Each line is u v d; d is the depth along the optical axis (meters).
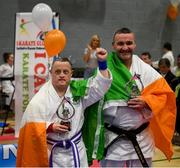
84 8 10.27
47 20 5.31
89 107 2.76
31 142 2.53
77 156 2.56
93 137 2.75
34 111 2.55
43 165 2.50
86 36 10.34
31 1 9.76
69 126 2.58
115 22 10.62
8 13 9.62
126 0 10.70
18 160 2.63
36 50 5.96
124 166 2.83
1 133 6.80
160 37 11.18
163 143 2.91
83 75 8.44
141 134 2.82
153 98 2.77
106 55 2.62
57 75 2.59
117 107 2.77
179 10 11.20
